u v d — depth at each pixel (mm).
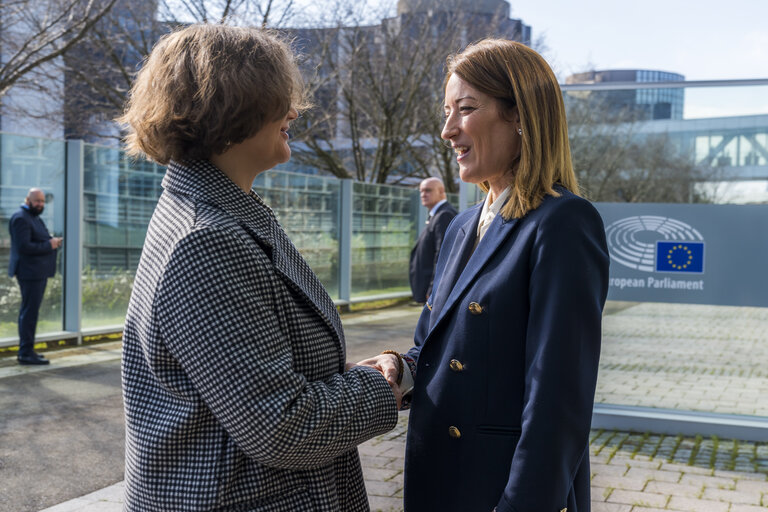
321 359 1514
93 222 9031
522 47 1761
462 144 1791
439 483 1684
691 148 5379
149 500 1398
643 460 4574
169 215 1449
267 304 1403
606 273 1603
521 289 1600
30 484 4164
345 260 13727
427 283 7801
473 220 1871
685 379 5363
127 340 1462
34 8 11328
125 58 14273
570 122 5609
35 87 12852
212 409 1332
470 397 1638
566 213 1575
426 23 18000
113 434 5180
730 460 4570
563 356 1500
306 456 1383
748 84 5227
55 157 8625
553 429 1476
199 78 1415
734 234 5250
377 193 14758
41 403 6016
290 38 1606
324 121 16766
